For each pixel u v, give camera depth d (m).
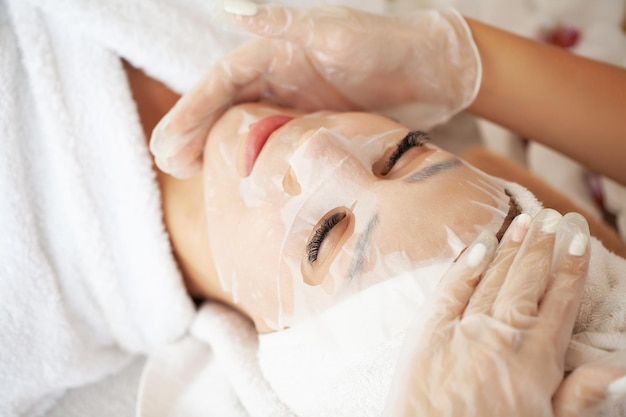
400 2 1.25
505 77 0.91
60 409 0.95
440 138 1.32
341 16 0.84
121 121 0.90
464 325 0.56
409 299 0.64
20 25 0.88
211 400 0.91
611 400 0.50
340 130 0.76
